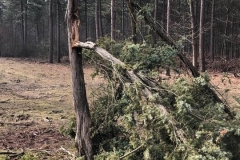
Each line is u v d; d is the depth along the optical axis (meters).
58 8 33.72
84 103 5.73
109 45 6.07
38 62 31.69
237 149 4.38
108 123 5.68
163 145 4.48
